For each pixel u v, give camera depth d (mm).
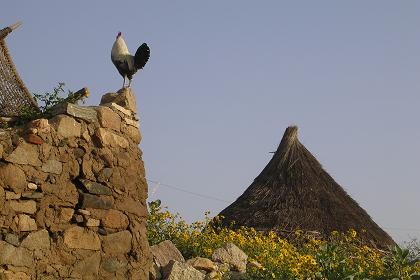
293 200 16188
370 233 16172
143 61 9625
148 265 9055
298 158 17047
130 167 9102
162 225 11352
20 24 9484
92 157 8555
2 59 9250
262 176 17031
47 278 7777
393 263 11484
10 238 7484
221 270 10328
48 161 8023
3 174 7523
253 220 15719
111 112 8922
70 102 9102
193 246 10984
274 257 10836
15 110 9172
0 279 7293
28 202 7750
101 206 8523
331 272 10500
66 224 8117
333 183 17125
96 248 8383
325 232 15648
